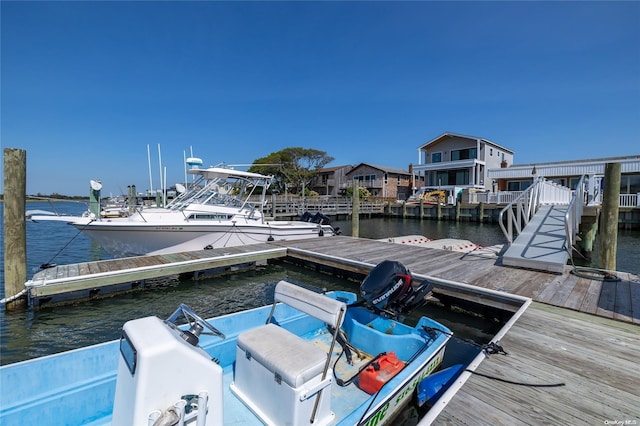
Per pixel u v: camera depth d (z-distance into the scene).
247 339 2.49
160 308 6.19
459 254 7.71
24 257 5.81
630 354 3.06
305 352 2.30
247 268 8.29
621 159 21.27
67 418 2.55
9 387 2.49
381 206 30.27
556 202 12.10
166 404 1.61
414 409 2.88
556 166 22.48
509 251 6.43
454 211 24.59
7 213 5.62
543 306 4.25
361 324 3.61
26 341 4.84
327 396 2.27
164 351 1.61
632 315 3.88
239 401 2.49
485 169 28.81
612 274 5.54
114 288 6.55
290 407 2.07
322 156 43.72
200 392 1.70
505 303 4.64
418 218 27.52
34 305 5.72
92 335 5.09
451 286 5.23
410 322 5.45
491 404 2.33
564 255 5.97
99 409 2.68
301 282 7.64
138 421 1.54
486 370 2.79
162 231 8.10
